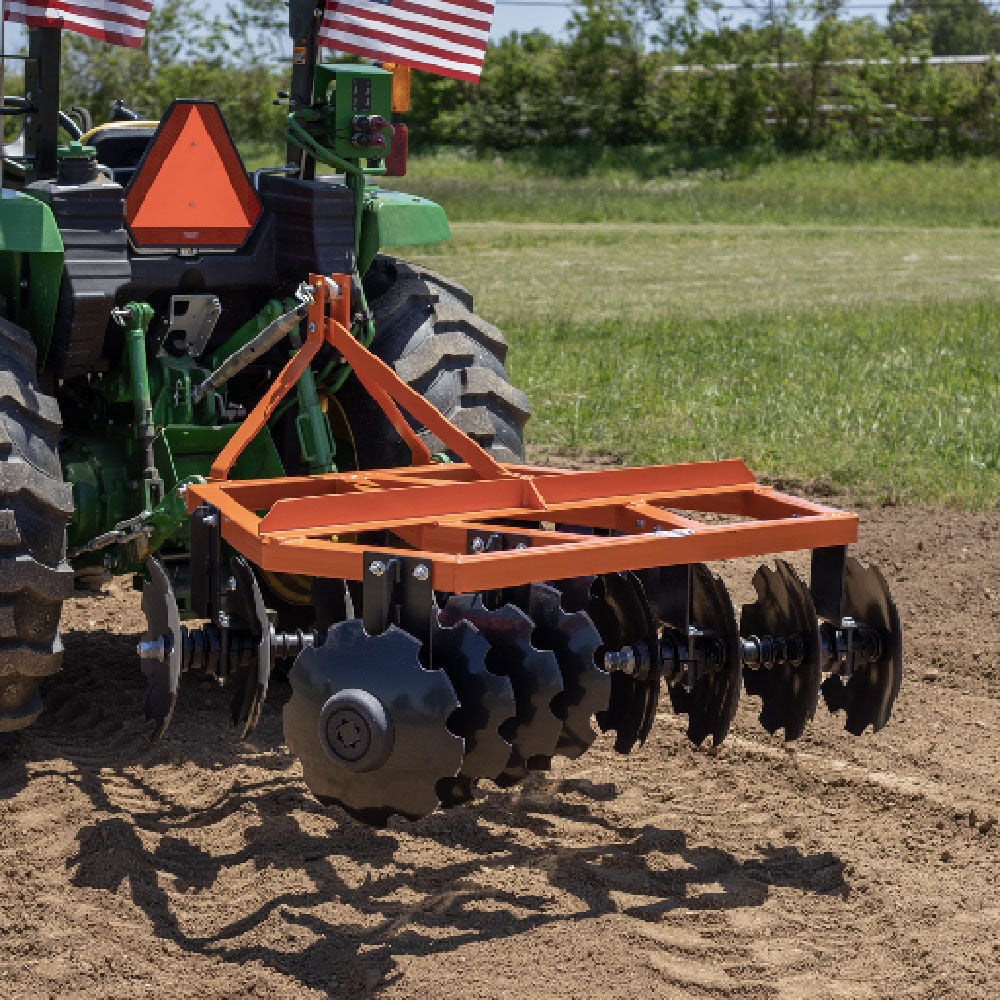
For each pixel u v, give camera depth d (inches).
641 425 399.5
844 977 137.3
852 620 169.6
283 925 144.9
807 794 181.8
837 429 387.9
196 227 197.8
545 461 364.5
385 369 171.5
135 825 167.9
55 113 195.9
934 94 1748.3
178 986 133.8
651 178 1656.0
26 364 178.9
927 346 524.1
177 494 179.3
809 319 606.5
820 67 1845.5
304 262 198.2
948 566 284.2
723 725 162.7
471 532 154.3
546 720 145.9
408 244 207.9
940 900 152.0
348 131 195.3
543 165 1743.4
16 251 176.1
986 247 982.4
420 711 135.7
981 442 372.5
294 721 142.9
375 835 167.0
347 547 144.6
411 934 143.7
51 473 175.0
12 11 189.6
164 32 1697.8
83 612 254.5
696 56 1927.9
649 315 632.4
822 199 1352.1
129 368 193.6
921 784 183.0
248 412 216.5
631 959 139.0
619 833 169.6
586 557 145.7
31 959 138.2
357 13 200.1
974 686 223.5
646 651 158.2
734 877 157.9
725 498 177.0
